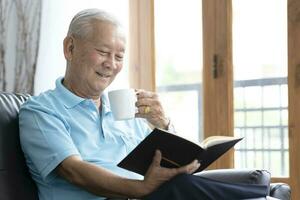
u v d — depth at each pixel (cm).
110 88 373
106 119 244
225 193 180
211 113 364
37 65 394
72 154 208
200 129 382
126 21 388
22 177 217
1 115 220
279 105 348
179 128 389
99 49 229
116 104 214
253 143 358
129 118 215
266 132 354
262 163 356
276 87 349
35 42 400
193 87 384
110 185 196
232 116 357
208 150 194
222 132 359
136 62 390
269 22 349
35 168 218
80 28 230
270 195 239
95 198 217
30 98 234
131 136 254
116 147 241
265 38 351
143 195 190
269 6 349
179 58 384
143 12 388
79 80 235
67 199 217
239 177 226
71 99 234
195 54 378
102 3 384
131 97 216
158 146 181
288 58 336
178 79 387
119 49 233
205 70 366
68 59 239
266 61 352
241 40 359
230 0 356
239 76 361
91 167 201
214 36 362
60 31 389
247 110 360
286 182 337
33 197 218
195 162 188
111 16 234
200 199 177
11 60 408
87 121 235
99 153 231
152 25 385
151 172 186
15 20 409
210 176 230
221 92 359
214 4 362
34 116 219
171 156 185
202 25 367
